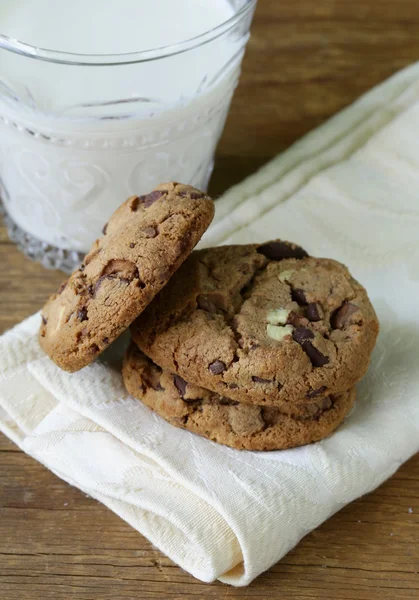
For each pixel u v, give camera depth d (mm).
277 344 375
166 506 366
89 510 390
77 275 384
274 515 361
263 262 404
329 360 376
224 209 476
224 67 433
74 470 381
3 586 372
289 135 535
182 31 436
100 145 426
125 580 374
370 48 581
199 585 373
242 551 357
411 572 376
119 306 368
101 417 385
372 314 394
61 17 433
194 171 463
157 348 381
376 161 499
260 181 489
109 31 431
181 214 376
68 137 422
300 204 475
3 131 434
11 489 396
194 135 443
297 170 491
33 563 377
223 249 406
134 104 417
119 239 377
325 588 372
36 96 414
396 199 480
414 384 403
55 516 389
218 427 382
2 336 415
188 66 417
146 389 392
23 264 478
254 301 388
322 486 370
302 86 559
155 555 380
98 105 415
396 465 388
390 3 600
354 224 469
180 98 423
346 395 391
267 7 596
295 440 380
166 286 391
